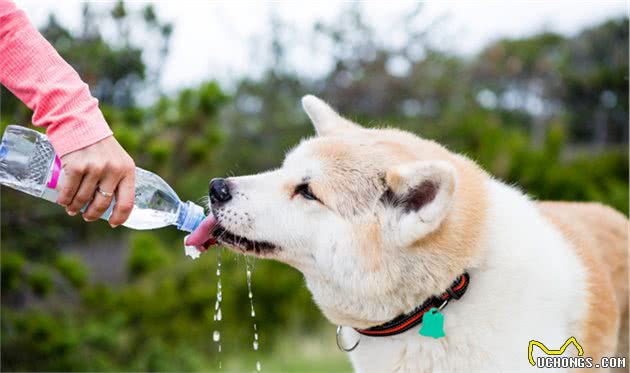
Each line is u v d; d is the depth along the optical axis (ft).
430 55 51.29
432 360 9.77
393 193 9.62
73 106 7.98
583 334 10.40
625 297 12.34
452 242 9.50
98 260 35.06
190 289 29.09
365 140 10.67
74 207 8.13
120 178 8.10
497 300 9.66
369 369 10.40
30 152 8.78
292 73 51.65
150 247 25.57
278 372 24.85
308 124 50.44
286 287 32.48
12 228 24.56
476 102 53.11
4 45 8.16
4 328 22.76
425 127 47.32
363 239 9.71
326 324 32.78
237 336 30.30
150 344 26.45
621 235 12.91
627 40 76.59
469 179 10.28
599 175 43.60
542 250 10.26
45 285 23.11
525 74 68.33
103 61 28.63
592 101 74.90
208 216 10.27
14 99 22.53
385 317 9.86
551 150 34.53
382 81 50.60
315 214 10.05
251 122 51.26
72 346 22.94
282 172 10.43
